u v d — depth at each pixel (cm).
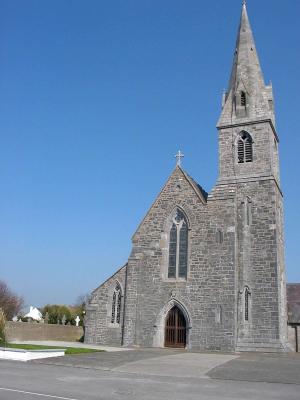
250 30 5431
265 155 4703
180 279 4519
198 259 4462
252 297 4281
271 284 4247
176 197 4756
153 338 4428
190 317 4328
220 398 1709
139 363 2806
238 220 4547
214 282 4334
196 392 1845
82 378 2156
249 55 5222
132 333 4494
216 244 4431
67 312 10962
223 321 4191
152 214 4825
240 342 4175
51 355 3075
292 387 2064
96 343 4659
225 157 4891
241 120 4916
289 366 2803
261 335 4150
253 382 2202
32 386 1850
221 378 2311
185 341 4341
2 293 11569
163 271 4600
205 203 4597
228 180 4750
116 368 2598
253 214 4519
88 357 3052
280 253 4628
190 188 4719
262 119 4816
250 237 4456
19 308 11706
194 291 4391
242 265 4400
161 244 4684
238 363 2942
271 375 2408
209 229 4509
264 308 4209
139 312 4559
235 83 5144
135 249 4769
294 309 5062
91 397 1638
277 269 4275
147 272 4659
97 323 4719
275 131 5084
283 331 4356
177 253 4622
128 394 1741
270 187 4538
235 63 5300
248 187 4634
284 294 4656
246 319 4238
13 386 1833
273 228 4394
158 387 1958
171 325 4462
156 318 4478
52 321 9031
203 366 2739
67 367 2609
